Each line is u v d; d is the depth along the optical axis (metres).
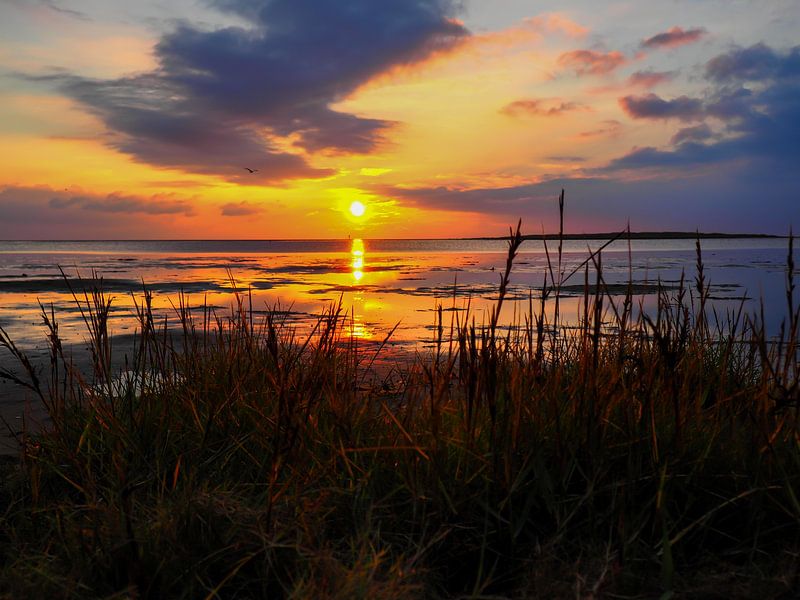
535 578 1.93
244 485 2.60
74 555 2.10
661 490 2.01
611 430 2.52
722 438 2.54
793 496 2.04
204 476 2.71
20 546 2.27
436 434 2.32
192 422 3.15
